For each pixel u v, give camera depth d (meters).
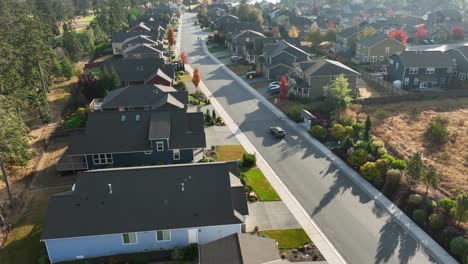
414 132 54.69
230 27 117.69
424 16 163.12
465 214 32.00
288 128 56.22
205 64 95.19
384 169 41.28
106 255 31.27
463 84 74.75
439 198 37.19
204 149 49.41
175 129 46.22
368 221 35.06
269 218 35.53
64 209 31.05
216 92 73.31
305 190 40.19
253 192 39.28
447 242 31.64
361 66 90.62
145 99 59.34
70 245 30.38
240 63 95.06
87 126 45.94
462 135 53.41
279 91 71.25
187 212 31.47
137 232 30.56
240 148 49.97
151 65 76.19
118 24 133.38
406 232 33.50
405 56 75.75
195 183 32.91
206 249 26.95
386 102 66.56
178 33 138.88
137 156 45.19
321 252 31.23
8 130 35.53
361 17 158.62
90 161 44.56
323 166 45.12
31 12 91.50
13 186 42.28
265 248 26.89
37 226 35.47
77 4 164.12
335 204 37.69
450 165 45.47
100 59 103.94
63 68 81.25
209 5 193.12
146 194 32.09
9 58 52.41
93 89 66.94
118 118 46.75
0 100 39.91
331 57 98.00
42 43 63.78
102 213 31.03
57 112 64.50
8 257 31.75
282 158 47.25
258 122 58.59
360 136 49.59
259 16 145.62
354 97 68.56
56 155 49.31
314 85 66.88
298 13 171.62
